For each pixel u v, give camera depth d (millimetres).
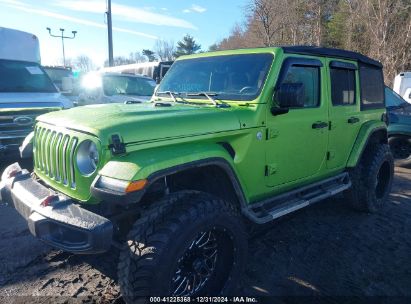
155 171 2439
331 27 27094
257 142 3234
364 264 3619
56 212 2516
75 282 3201
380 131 5094
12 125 6172
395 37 21266
